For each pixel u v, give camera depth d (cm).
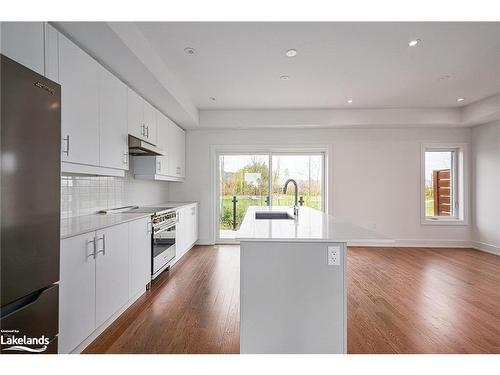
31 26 168
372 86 389
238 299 281
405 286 319
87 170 228
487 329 223
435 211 539
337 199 537
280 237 155
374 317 244
